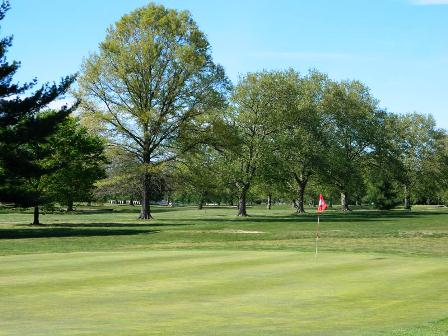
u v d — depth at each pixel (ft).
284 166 225.97
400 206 419.74
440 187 334.24
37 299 38.29
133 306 36.06
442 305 36.78
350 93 273.54
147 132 178.70
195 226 152.76
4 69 122.83
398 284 45.27
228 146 189.47
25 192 134.00
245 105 224.53
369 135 270.67
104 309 35.06
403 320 32.01
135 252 72.69
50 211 170.81
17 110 124.36
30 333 28.04
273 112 221.87
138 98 184.14
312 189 319.88
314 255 68.28
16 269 53.67
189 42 185.57
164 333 28.22
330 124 265.13
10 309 34.99
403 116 332.80
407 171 293.64
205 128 186.29
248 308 35.58
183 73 181.78
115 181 186.09
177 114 183.11
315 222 174.81
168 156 187.21
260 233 122.62
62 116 131.54
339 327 29.94
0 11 124.57
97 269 53.72
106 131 183.73
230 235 116.37
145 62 179.42
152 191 200.34
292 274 50.67
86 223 177.68
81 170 163.73
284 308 35.60
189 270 53.11
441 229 138.41
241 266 56.39
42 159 144.97
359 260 62.54
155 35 182.80
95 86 183.42
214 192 206.18
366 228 142.61
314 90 259.80
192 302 37.50
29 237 113.39
